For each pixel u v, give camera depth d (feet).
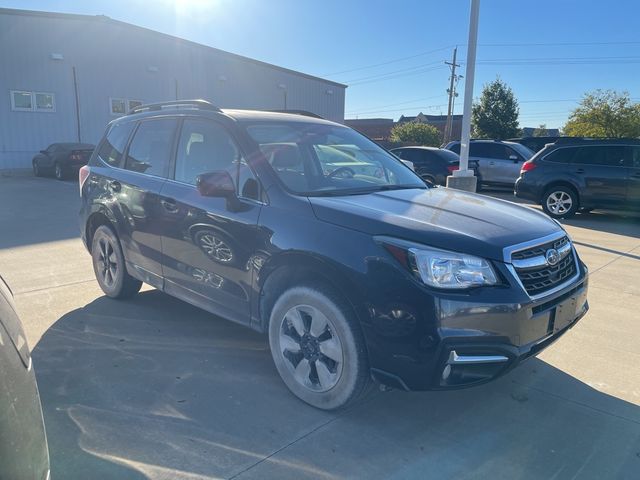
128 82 82.38
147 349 13.30
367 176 13.50
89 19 76.74
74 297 17.12
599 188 34.63
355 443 9.62
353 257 9.59
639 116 156.76
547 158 36.96
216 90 93.71
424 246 9.21
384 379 9.50
